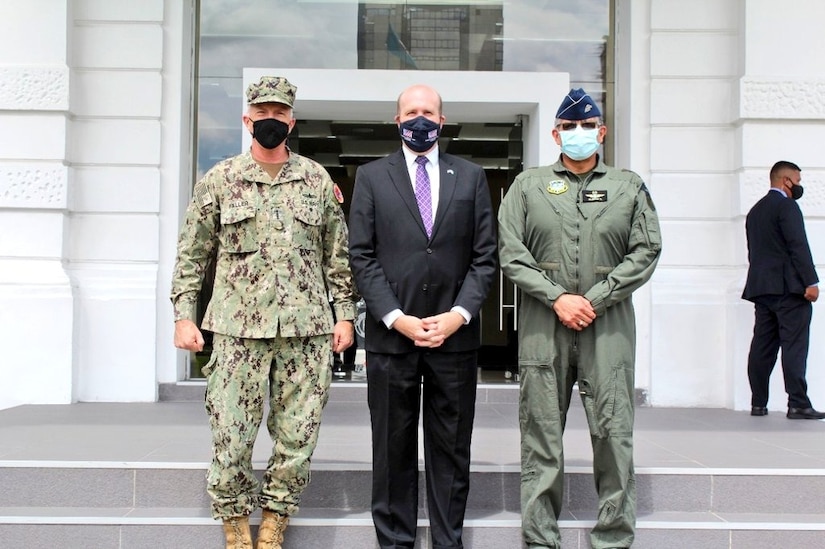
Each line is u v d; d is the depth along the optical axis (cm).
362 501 323
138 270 537
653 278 543
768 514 325
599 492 288
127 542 302
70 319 514
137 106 538
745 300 511
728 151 548
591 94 584
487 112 593
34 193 516
